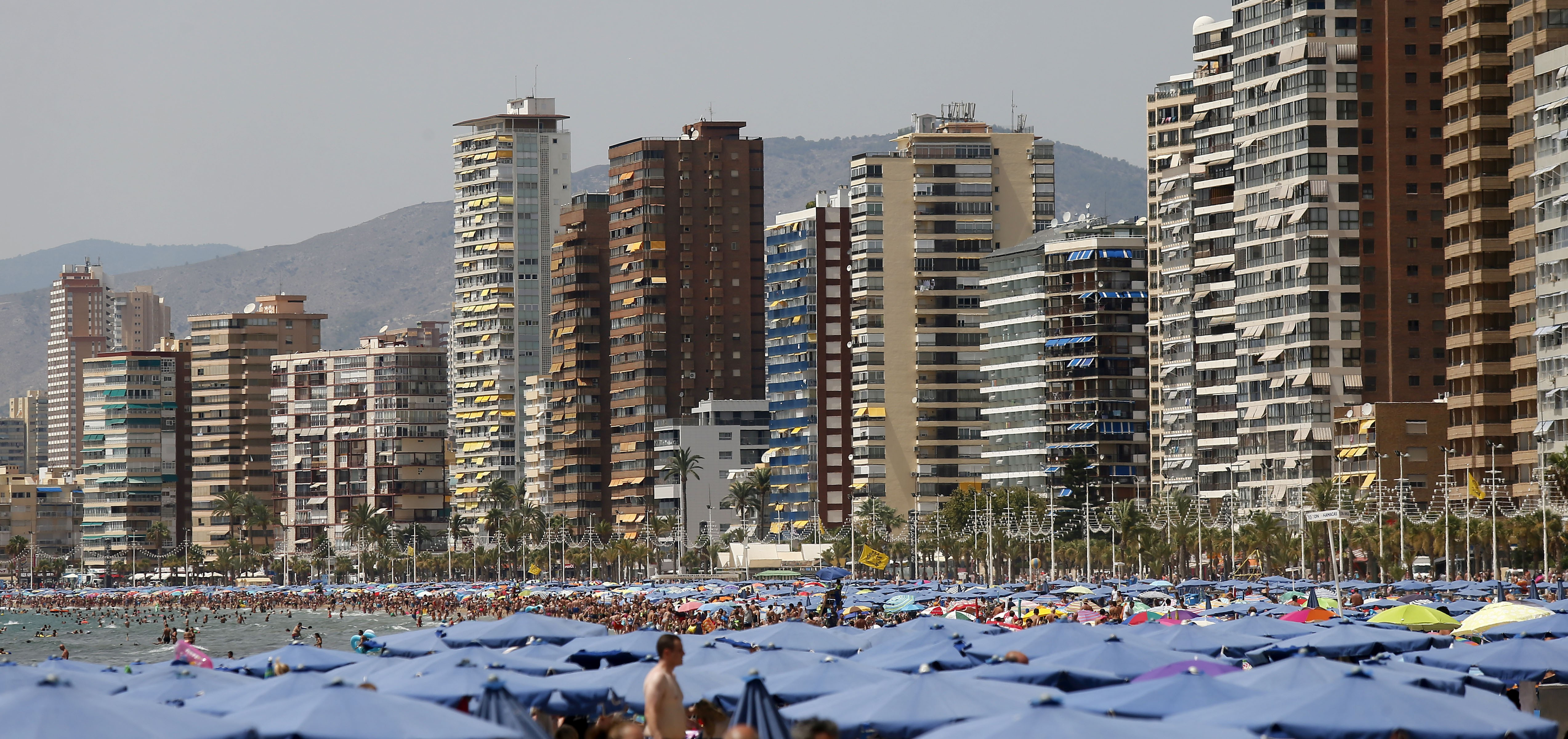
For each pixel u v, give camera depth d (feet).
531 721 271.69
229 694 326.03
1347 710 286.05
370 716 256.32
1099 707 314.96
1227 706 302.45
